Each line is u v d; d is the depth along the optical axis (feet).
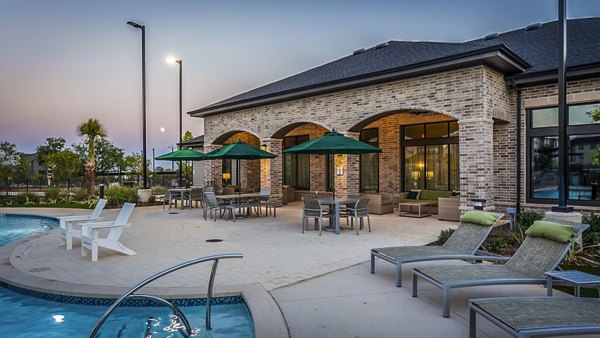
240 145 40.06
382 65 42.06
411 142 48.96
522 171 35.76
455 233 20.21
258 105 52.24
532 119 35.45
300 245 26.30
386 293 16.10
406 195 48.01
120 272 19.56
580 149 33.04
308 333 12.12
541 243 15.39
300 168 62.44
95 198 62.95
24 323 14.67
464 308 14.30
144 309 15.93
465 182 33.60
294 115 48.19
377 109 39.86
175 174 101.35
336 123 43.52
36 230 39.11
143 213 46.42
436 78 35.45
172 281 17.78
